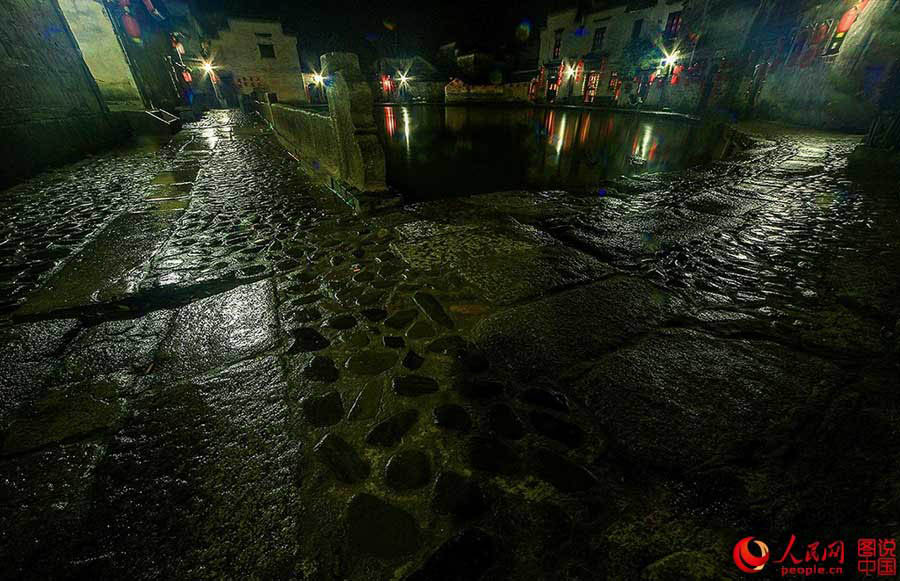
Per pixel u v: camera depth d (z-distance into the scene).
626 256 3.55
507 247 3.76
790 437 1.62
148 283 3.21
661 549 1.24
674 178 6.58
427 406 1.85
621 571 1.19
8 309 2.83
